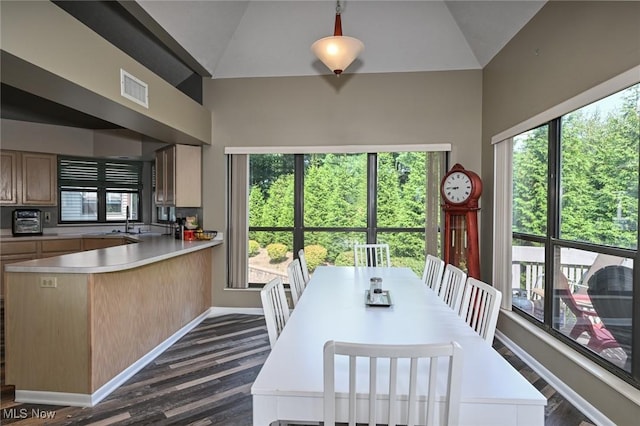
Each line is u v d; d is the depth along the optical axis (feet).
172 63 13.47
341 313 6.68
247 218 14.51
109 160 19.40
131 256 9.56
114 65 8.54
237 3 11.62
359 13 12.21
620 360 6.98
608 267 7.30
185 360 10.09
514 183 11.16
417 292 8.27
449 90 13.55
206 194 14.62
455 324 6.07
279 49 13.43
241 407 7.73
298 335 5.54
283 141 14.21
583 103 7.63
